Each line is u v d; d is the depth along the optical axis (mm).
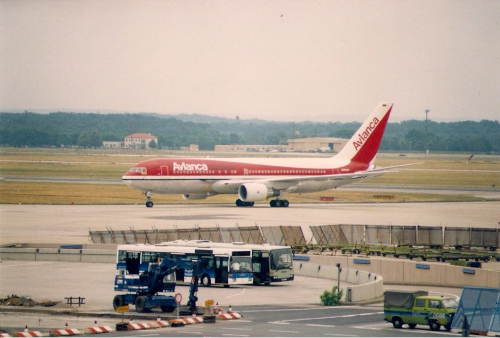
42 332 177125
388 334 178000
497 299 186750
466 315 185875
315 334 175250
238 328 183250
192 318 192875
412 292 189625
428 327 191000
